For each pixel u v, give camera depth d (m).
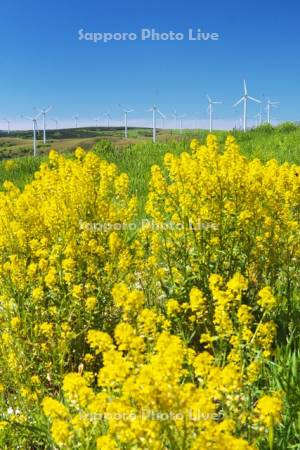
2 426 3.63
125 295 3.54
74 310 4.73
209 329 4.80
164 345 2.79
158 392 2.52
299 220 5.98
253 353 3.72
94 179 6.33
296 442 3.44
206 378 2.96
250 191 5.36
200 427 2.60
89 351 4.73
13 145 95.81
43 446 3.84
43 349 4.43
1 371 4.38
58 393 4.32
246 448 2.49
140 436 2.58
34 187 7.31
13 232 5.65
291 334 4.38
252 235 5.40
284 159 13.35
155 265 5.45
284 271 5.43
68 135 124.12
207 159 5.62
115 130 140.50
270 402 2.78
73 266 4.85
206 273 5.02
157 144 18.20
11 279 4.94
